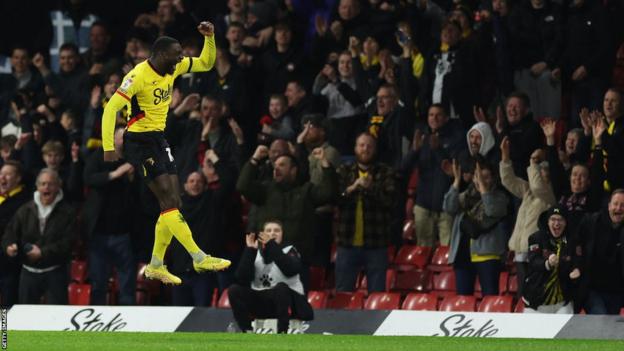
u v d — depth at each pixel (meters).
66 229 38.78
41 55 47.28
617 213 32.94
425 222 39.97
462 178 38.50
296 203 37.16
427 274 39.28
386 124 41.66
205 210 38.81
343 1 45.53
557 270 32.72
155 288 42.19
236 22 45.88
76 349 23.38
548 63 41.69
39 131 44.94
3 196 40.53
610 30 41.19
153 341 25.61
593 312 33.53
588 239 33.19
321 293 38.31
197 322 33.38
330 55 44.97
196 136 41.75
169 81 26.50
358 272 38.50
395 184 38.19
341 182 38.56
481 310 35.44
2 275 39.56
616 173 35.31
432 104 41.75
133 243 40.62
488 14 42.56
